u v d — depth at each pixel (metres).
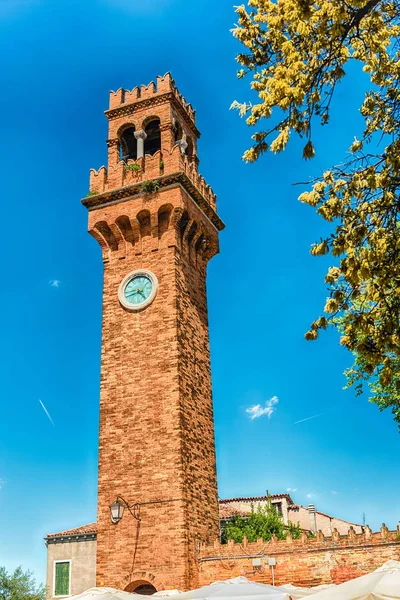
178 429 37.16
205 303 46.19
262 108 16.05
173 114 47.59
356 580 21.20
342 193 16.30
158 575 34.34
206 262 47.56
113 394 39.84
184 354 40.38
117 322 41.88
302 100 15.45
